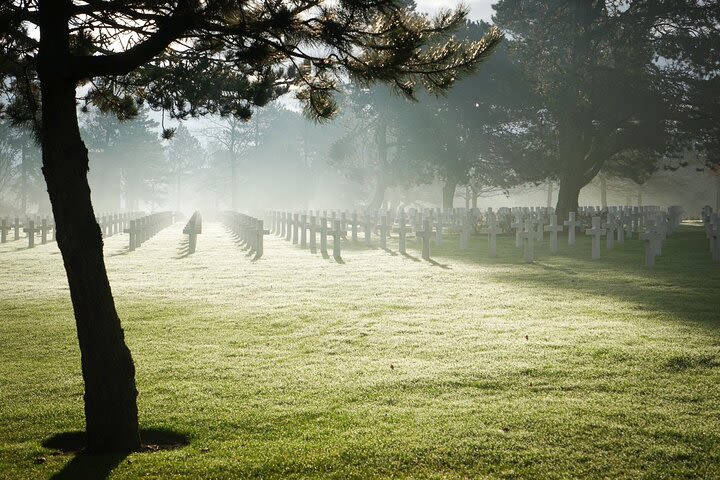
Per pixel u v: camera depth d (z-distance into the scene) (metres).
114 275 18.39
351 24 5.86
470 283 16.11
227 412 6.73
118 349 5.80
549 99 39.19
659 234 23.31
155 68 8.83
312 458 5.48
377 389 7.42
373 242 31.23
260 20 5.91
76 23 6.59
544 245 29.27
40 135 6.33
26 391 7.52
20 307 12.98
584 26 39.16
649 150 45.25
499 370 8.05
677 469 5.22
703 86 37.34
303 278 17.39
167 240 34.66
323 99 7.53
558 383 7.51
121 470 5.28
